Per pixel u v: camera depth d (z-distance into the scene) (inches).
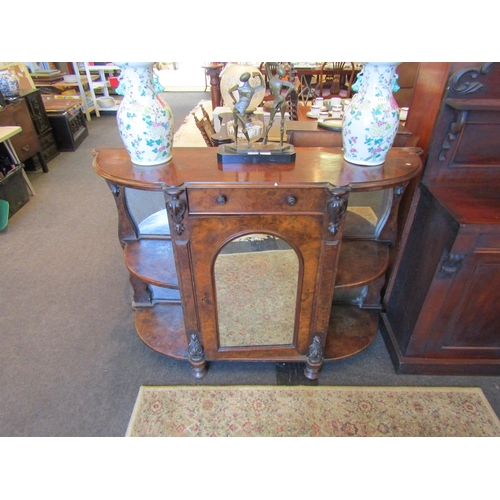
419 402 50.3
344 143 41.0
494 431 46.9
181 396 51.0
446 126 44.0
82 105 174.2
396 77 37.6
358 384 53.1
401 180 38.0
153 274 49.4
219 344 50.1
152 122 37.3
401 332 55.3
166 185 35.8
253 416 48.5
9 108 105.7
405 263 54.8
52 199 107.9
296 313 46.5
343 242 54.7
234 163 40.7
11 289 71.5
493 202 44.3
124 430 47.1
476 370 53.6
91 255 82.4
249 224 38.6
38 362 56.4
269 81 39.6
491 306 47.7
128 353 58.0
